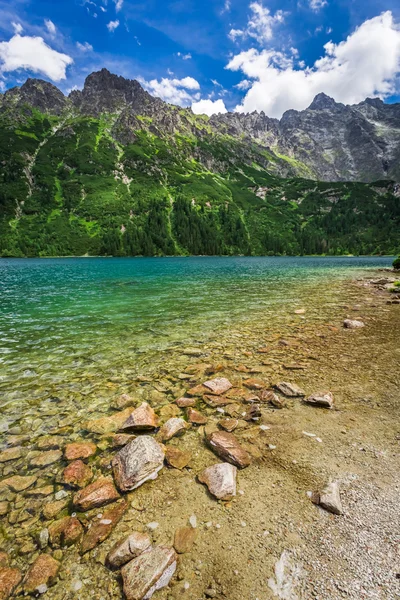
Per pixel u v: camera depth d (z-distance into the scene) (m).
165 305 20.34
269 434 5.83
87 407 7.21
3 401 7.51
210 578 3.13
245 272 52.66
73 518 3.99
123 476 4.62
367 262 97.94
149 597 2.95
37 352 11.15
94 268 64.12
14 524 3.94
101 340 12.58
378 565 3.19
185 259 125.06
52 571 3.28
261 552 3.42
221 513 4.01
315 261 106.75
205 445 5.62
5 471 5.00
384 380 8.16
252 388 7.95
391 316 16.34
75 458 5.29
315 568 3.20
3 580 3.18
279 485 4.49
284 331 13.71
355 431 5.85
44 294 25.55
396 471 4.68
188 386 8.23
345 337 12.55
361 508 3.98
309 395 7.39
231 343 12.03
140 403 7.31
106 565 3.35
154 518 3.97
